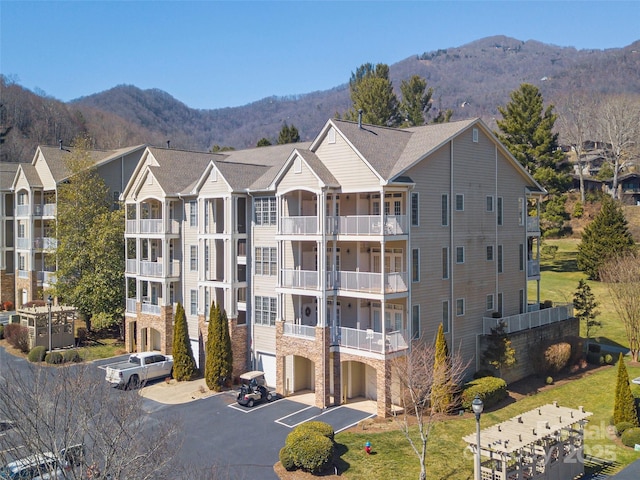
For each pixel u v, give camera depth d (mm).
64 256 46438
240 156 45438
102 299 45219
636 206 78812
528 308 41469
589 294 42469
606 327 46719
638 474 24125
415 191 32281
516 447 20984
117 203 53031
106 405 18609
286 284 33781
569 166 61125
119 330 49031
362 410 31031
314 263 35094
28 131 127312
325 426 25719
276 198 34844
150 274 41906
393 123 71688
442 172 33969
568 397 33219
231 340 36375
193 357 38656
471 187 36000
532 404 31922
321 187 31828
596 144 106500
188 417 30422
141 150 55781
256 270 36875
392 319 32969
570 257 66688
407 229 31547
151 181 42125
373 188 31062
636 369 38438
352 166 32062
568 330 40344
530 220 41156
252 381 32812
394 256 32875
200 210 38531
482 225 36812
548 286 56344
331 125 33000
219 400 33219
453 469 24031
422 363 28297
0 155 109500
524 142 59594
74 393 18234
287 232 33688
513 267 39500
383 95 69938
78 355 36812
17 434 17453
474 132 36156
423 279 32656
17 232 58531
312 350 32156
